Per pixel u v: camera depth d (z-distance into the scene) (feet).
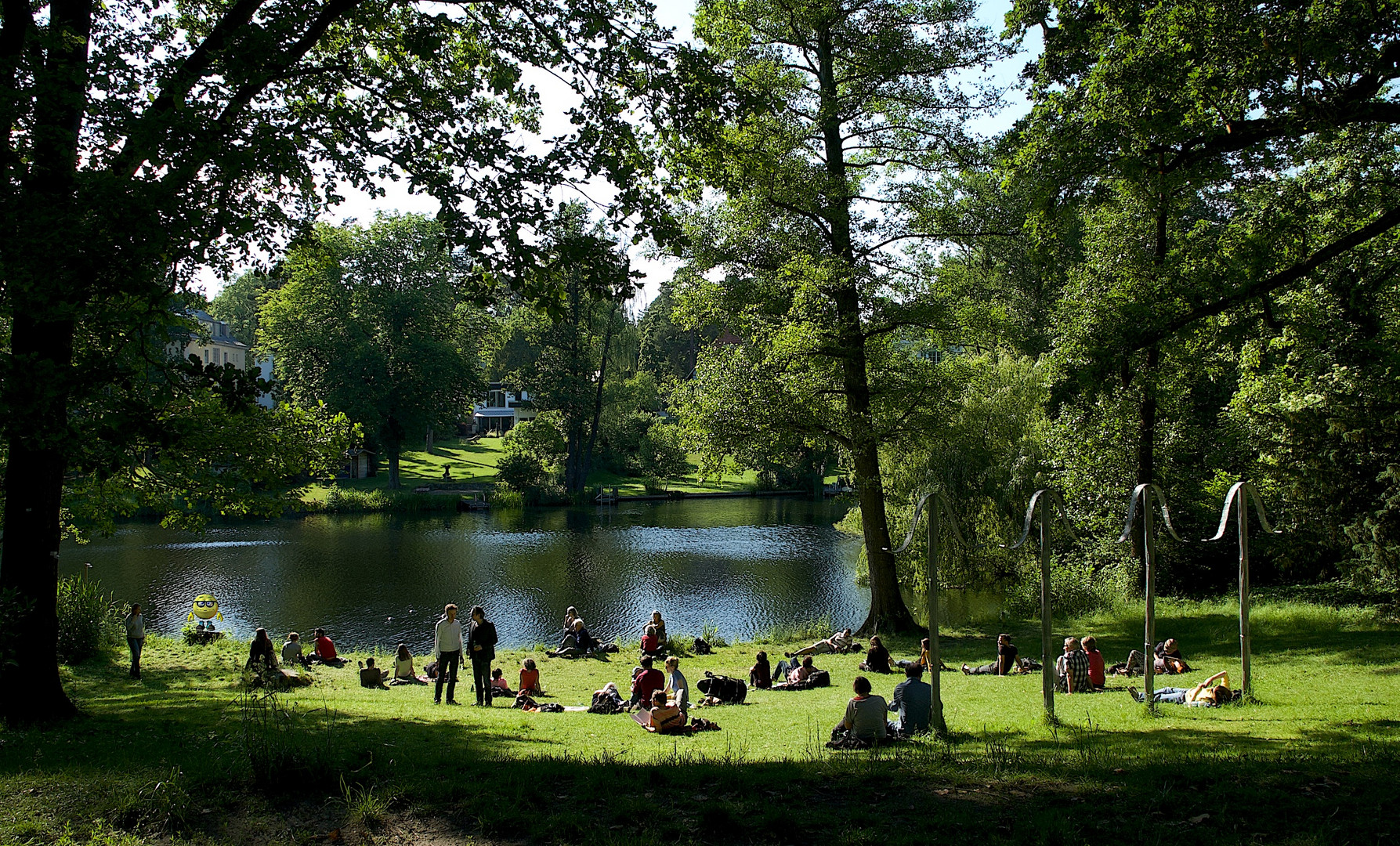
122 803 21.29
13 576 35.17
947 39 68.64
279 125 35.55
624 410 249.14
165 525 52.49
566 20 39.06
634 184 36.83
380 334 209.67
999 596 99.14
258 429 46.60
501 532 166.50
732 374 73.82
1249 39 39.99
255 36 32.42
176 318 34.91
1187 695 40.60
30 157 31.50
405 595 105.60
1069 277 74.90
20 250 26.71
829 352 71.82
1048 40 50.14
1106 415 81.41
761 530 172.76
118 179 28.60
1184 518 88.69
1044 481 93.91
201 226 30.94
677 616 96.58
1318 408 64.18
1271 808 20.66
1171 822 20.26
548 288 36.37
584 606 101.76
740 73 65.57
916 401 74.38
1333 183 55.57
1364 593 63.82
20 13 33.47
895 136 74.33
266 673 46.85
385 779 23.88
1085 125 45.78
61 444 28.84
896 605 78.54
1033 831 19.69
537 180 36.19
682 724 37.04
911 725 33.32
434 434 301.22
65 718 35.35
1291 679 43.70
